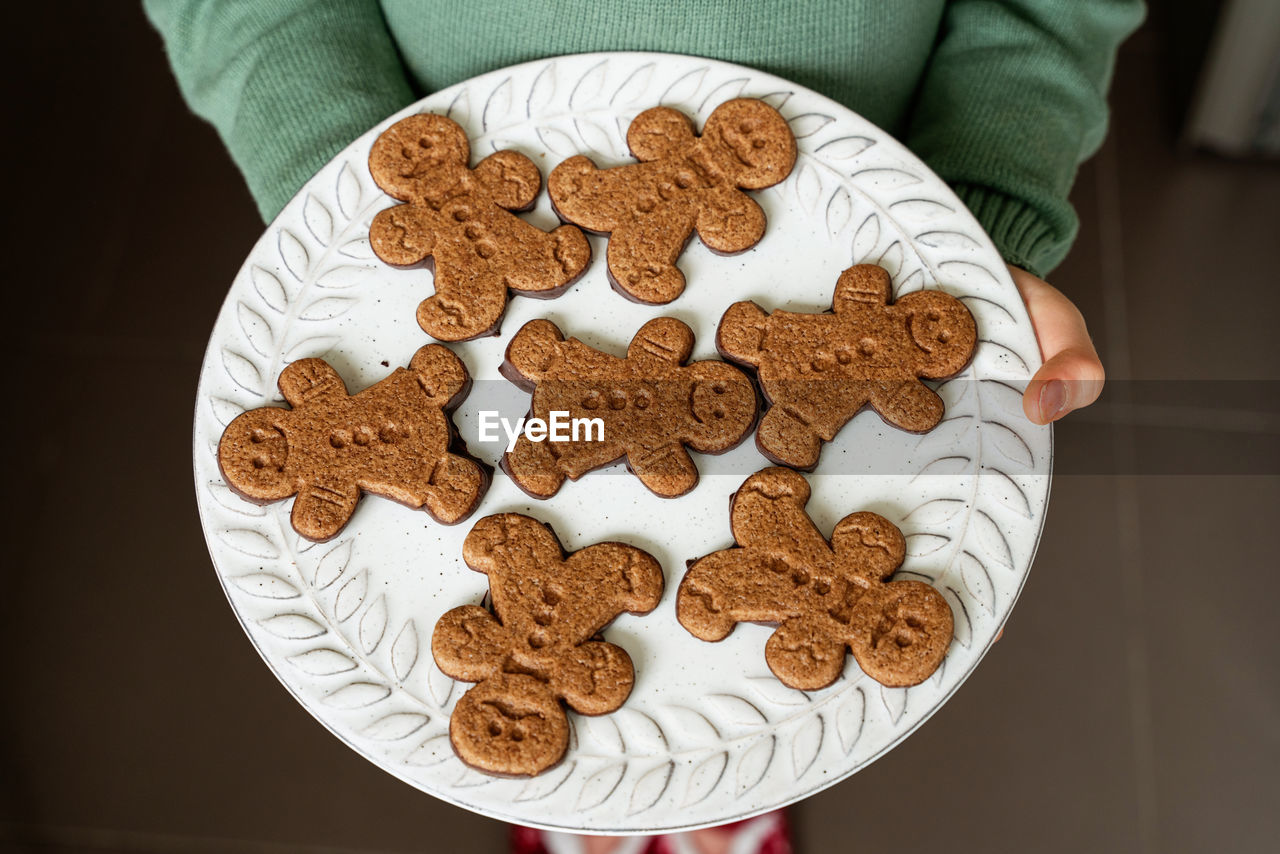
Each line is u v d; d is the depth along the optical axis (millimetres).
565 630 513
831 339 538
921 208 552
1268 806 850
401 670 511
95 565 898
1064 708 869
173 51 629
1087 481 921
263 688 875
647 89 566
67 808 852
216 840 849
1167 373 945
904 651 508
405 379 536
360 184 557
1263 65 913
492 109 565
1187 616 888
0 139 1004
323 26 597
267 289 546
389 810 854
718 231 550
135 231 980
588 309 550
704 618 514
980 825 850
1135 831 848
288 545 521
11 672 874
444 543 524
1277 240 983
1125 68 1034
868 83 583
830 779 500
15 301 958
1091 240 985
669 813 498
